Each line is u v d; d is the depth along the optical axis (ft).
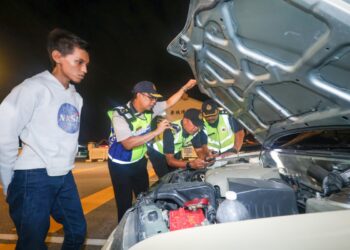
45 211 5.87
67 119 6.16
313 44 4.03
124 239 4.16
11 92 5.67
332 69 4.26
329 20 3.47
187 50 6.06
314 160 6.59
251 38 4.76
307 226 2.91
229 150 12.32
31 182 5.73
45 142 5.81
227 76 6.17
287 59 4.68
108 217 13.96
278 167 7.68
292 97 5.60
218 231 3.04
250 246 2.69
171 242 2.99
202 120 11.83
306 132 6.92
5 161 5.51
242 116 7.92
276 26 4.25
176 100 10.93
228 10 4.49
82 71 6.15
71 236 6.66
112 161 9.49
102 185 22.18
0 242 11.21
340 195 4.22
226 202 4.34
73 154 6.35
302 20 3.87
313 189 6.16
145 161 10.19
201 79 7.08
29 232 5.69
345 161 5.86
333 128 5.74
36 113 5.76
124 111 9.20
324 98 4.94
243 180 5.30
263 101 6.31
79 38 6.06
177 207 5.31
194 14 4.87
